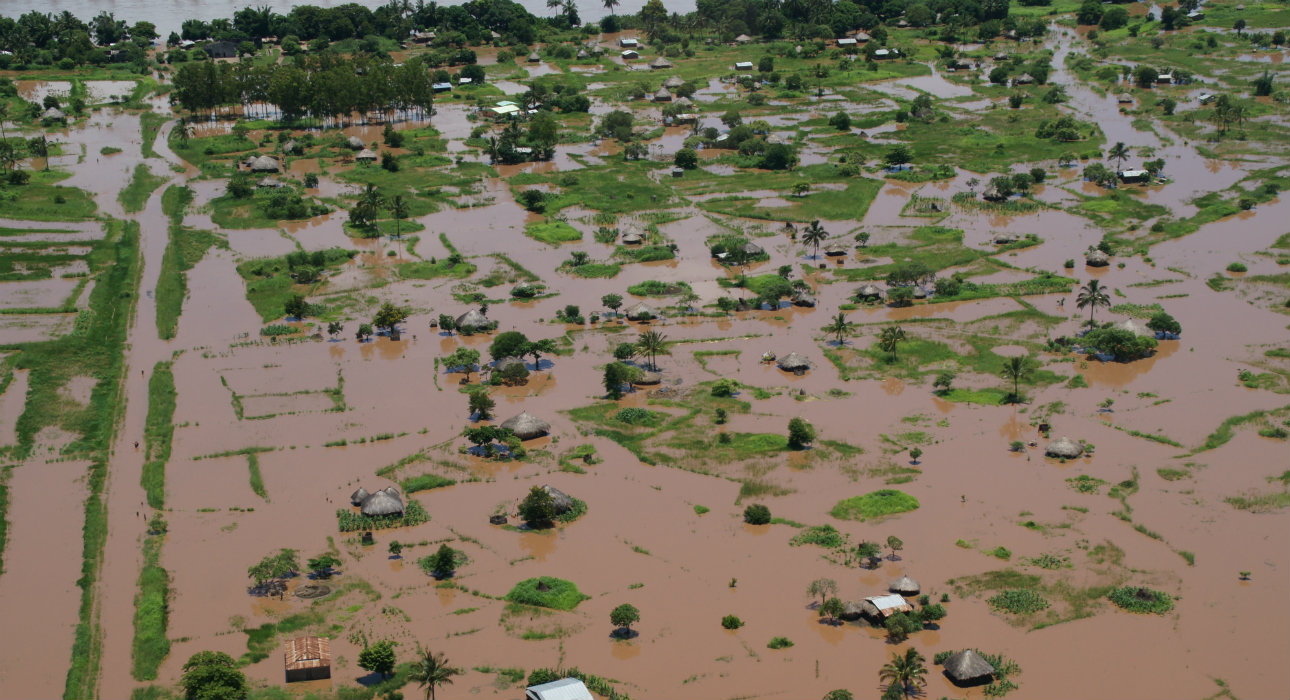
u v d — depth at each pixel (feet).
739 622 365.61
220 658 337.72
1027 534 419.74
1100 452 481.46
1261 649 352.08
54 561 408.46
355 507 442.09
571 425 517.14
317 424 518.37
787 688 335.06
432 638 361.10
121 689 336.49
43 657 354.13
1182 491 447.83
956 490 451.94
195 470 474.90
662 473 472.03
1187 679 338.34
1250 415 510.99
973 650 342.23
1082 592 382.42
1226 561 400.06
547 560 407.03
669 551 412.16
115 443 501.56
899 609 367.04
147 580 391.04
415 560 407.64
